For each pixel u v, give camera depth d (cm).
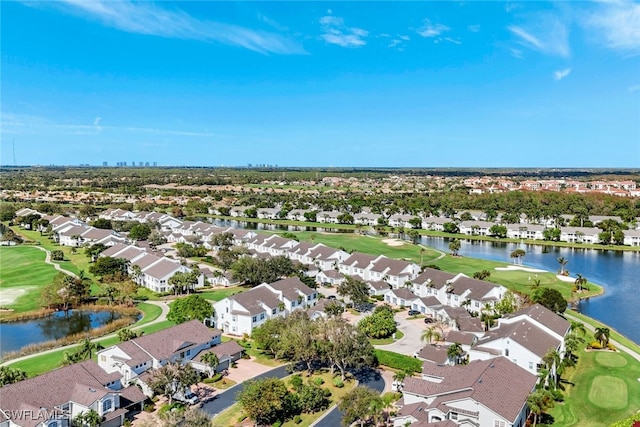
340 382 8344
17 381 7312
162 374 7525
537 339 8962
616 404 7706
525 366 8500
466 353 9425
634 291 15438
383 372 8981
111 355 8469
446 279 13762
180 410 6769
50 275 16175
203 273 16062
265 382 7188
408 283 14325
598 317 12838
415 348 10231
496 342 8869
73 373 7381
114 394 7106
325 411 7506
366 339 8756
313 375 8788
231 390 8144
